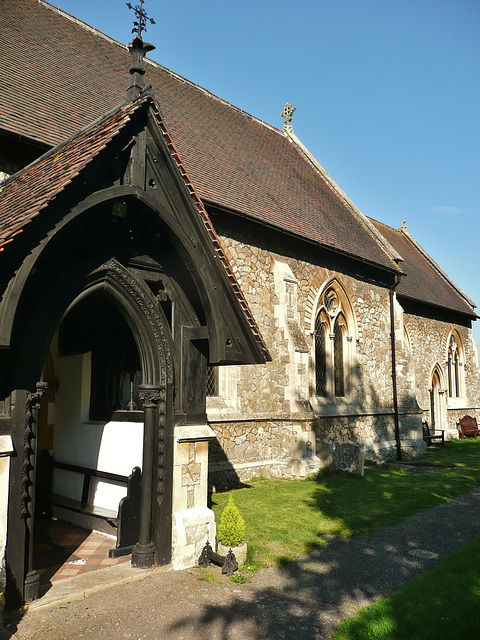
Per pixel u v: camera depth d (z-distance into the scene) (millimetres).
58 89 10258
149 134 5602
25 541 4582
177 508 5762
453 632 4355
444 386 22375
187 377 6004
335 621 4645
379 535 7402
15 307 4230
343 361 14938
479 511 8914
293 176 16656
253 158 15164
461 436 22719
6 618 4363
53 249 4926
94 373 7488
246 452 11023
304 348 11750
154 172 5641
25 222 4234
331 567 6059
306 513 8414
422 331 21062
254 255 11703
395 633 4340
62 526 7391
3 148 8000
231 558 5645
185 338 6039
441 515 8609
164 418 5727
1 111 8164
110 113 5762
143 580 5316
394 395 16438
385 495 9977
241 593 5168
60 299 4945
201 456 6082
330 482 11078
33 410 4688
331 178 18828
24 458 4574
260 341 6207
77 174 4641
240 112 17891
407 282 21094
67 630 4254
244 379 11289
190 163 11664
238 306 6016
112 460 6879
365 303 15727
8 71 9680
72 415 7734
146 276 5738
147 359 5723
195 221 5812
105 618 4484
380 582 5633
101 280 5352
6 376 4582
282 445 11484
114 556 5871
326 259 14094
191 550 5746
